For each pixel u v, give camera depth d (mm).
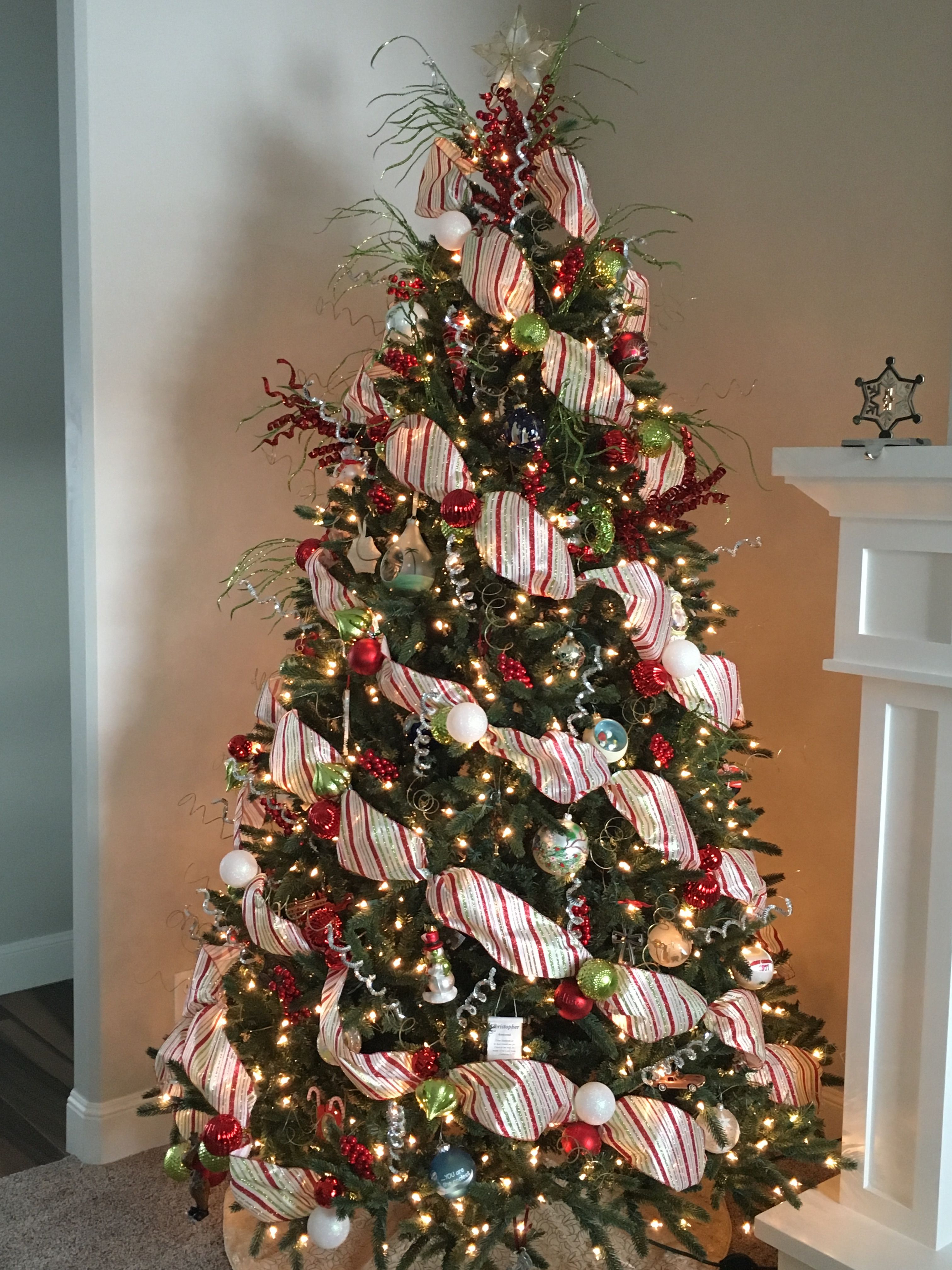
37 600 3158
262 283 2459
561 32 2881
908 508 1612
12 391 3082
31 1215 2133
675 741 1812
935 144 2137
